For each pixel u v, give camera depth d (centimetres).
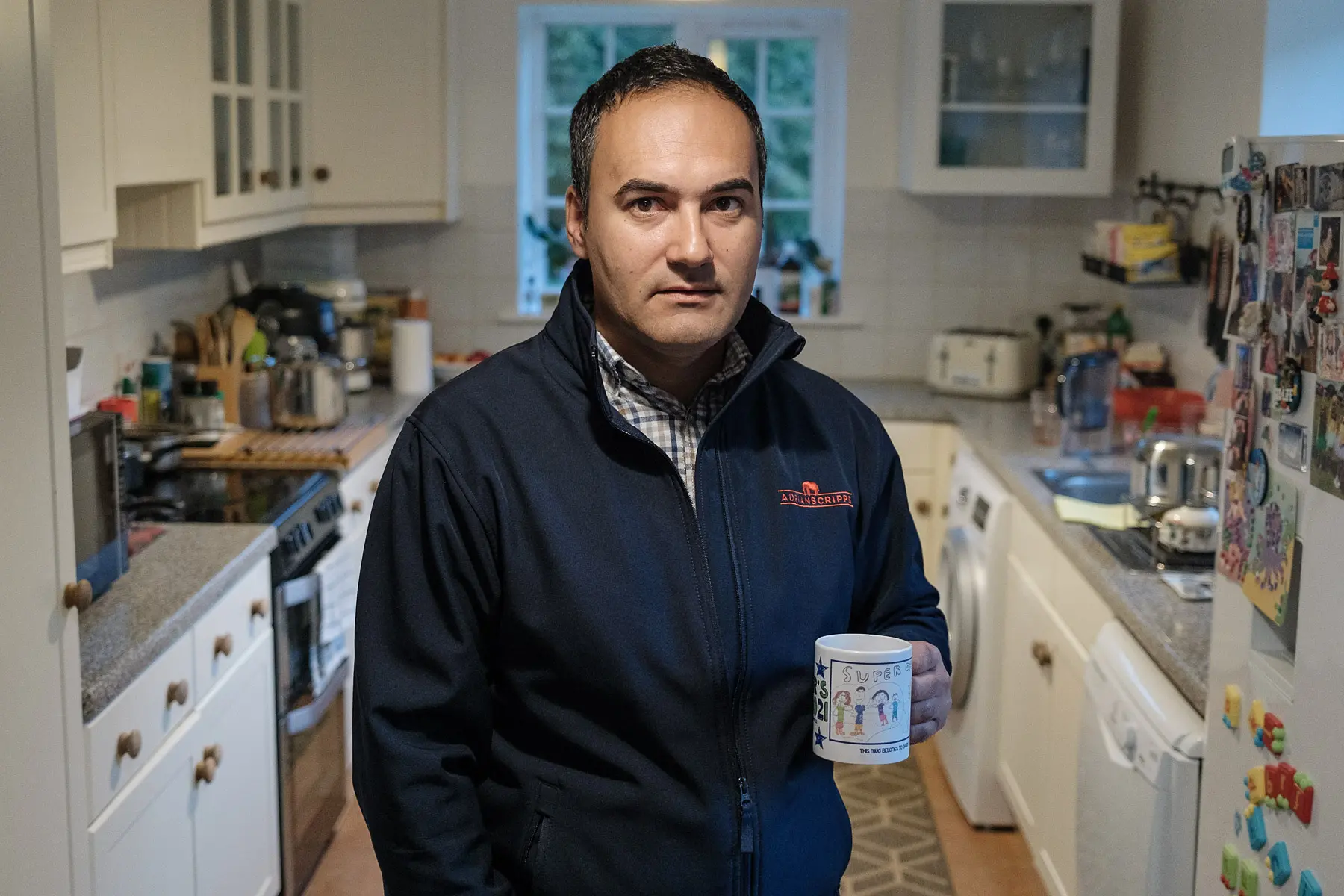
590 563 136
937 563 457
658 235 131
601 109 135
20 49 167
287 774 299
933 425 452
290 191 412
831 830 146
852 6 488
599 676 136
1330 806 152
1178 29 411
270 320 420
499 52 493
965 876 332
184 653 237
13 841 168
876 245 502
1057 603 298
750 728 140
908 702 138
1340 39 331
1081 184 456
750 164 134
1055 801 294
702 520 141
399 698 137
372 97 451
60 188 241
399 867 136
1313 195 160
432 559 137
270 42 390
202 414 372
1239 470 184
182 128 307
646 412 145
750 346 149
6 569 165
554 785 139
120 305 364
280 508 305
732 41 512
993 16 452
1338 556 150
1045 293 501
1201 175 389
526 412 141
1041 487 334
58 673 181
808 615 143
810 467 149
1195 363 401
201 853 246
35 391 174
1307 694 158
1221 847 190
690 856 137
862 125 495
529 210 524
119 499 245
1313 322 158
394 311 488
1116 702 233
